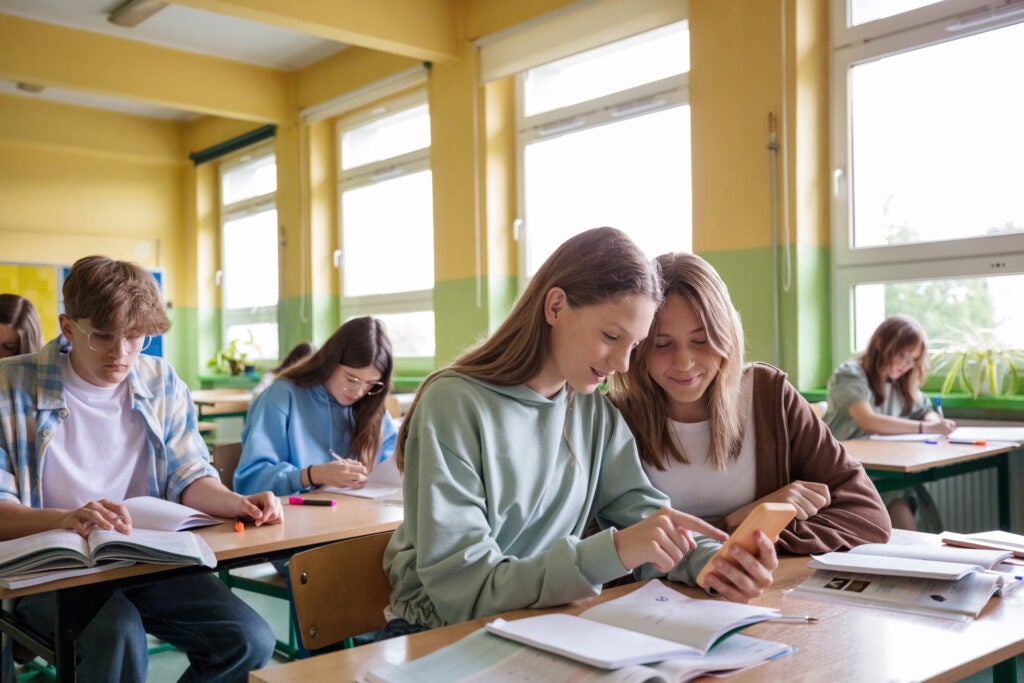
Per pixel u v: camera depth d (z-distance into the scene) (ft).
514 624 3.28
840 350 12.06
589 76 14.67
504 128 15.74
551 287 4.24
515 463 4.28
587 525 4.90
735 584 3.52
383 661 3.17
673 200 13.51
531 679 2.82
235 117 19.47
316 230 19.77
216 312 24.52
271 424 8.46
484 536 3.98
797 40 11.57
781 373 5.49
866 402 10.73
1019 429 10.30
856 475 5.28
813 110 11.83
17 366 6.00
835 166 12.00
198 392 19.49
